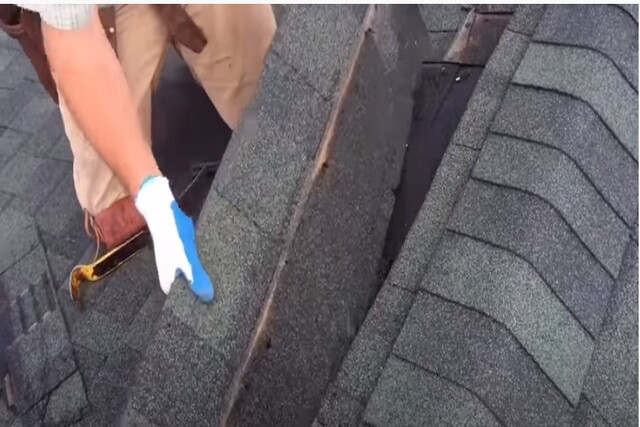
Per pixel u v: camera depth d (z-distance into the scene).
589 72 1.85
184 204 2.37
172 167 2.47
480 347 1.53
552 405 1.56
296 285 1.75
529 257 1.63
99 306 2.32
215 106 2.39
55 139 3.00
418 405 1.51
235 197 1.75
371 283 1.88
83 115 1.71
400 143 2.06
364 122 1.96
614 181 1.80
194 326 1.64
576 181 1.74
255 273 1.71
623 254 1.77
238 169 1.78
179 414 1.60
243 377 1.65
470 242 1.67
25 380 2.32
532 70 1.88
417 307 1.62
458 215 1.72
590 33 1.90
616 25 1.93
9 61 3.44
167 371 1.63
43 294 2.51
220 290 1.67
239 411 1.63
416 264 1.74
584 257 1.70
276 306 1.71
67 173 2.84
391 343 1.66
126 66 2.11
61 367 2.27
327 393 1.67
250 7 2.14
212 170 2.41
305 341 1.75
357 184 1.91
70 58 1.68
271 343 1.70
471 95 2.05
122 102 1.73
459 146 1.86
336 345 1.79
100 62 1.70
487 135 1.83
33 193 2.84
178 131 2.54
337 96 1.91
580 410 1.63
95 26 1.72
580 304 1.66
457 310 1.59
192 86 2.62
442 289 1.63
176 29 2.12
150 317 2.22
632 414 1.63
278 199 1.77
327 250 1.82
